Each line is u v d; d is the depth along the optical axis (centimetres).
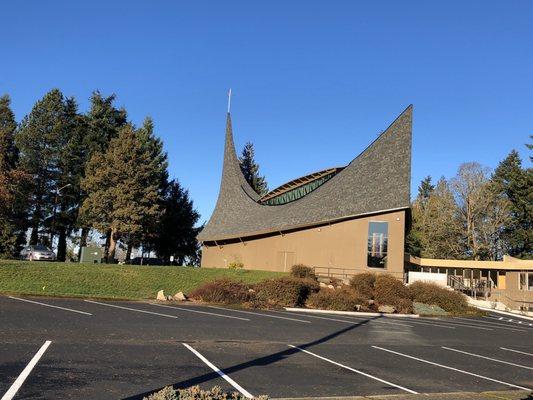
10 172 4628
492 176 6988
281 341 1389
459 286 4262
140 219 5059
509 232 6400
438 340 1683
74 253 6925
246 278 3036
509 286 4344
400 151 3853
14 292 2047
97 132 6100
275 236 4175
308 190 5191
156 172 5825
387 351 1367
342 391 884
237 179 6147
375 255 3575
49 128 5781
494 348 1606
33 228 5725
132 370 916
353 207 3722
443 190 6588
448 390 959
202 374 931
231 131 6656
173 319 1641
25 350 1010
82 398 723
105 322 1455
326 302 2483
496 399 907
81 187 5362
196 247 6938
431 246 6412
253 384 887
